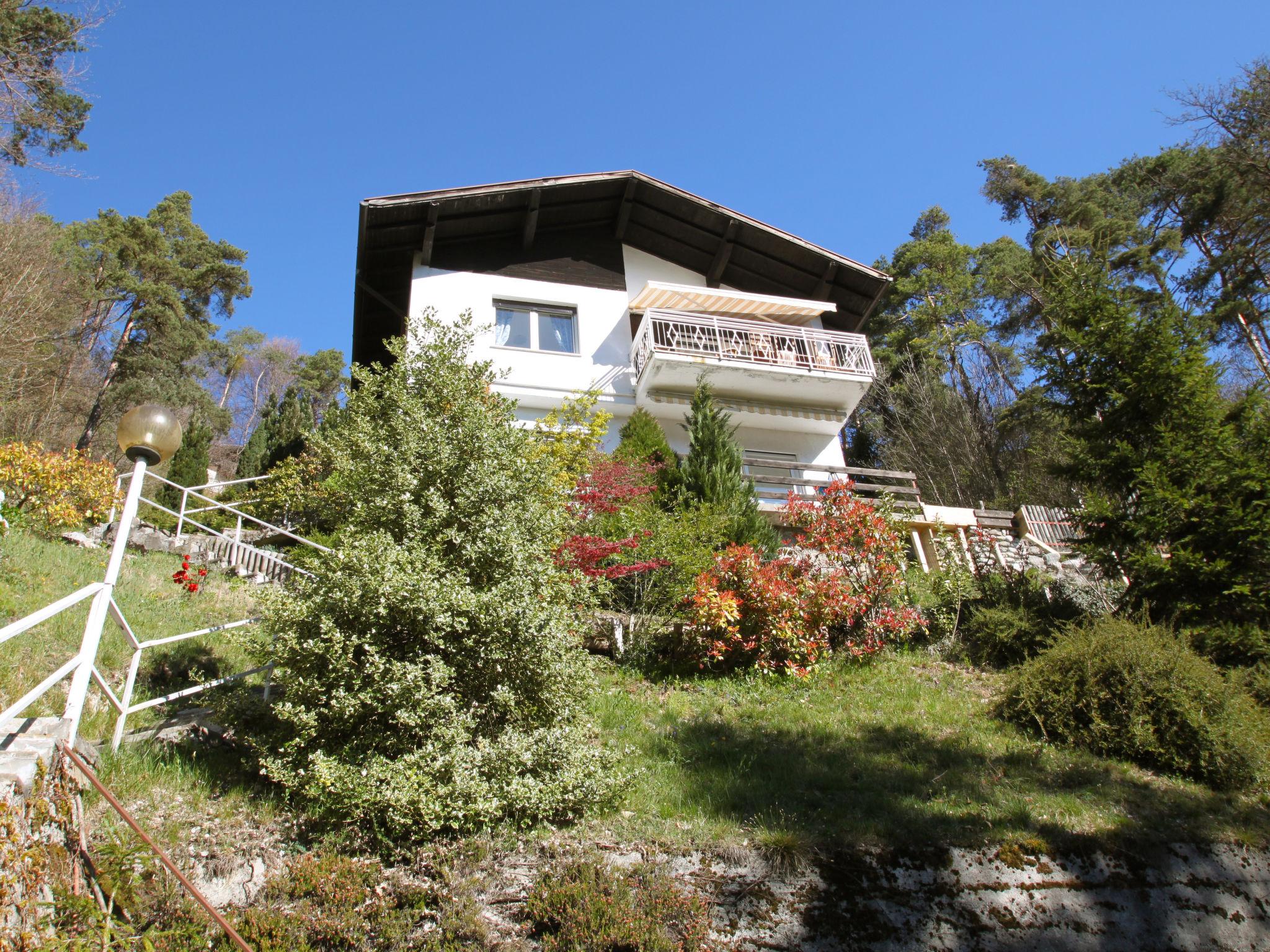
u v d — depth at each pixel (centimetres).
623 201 1892
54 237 2520
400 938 435
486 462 699
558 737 582
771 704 912
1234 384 2375
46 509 1174
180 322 3672
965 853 566
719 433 1470
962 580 1246
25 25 1581
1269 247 2706
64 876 391
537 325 1819
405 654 575
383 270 1789
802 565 1149
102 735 592
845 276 1989
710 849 531
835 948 500
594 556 1002
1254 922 602
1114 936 564
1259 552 1018
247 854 473
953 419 3125
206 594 1059
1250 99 2439
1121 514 1138
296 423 3247
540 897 464
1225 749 758
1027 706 856
